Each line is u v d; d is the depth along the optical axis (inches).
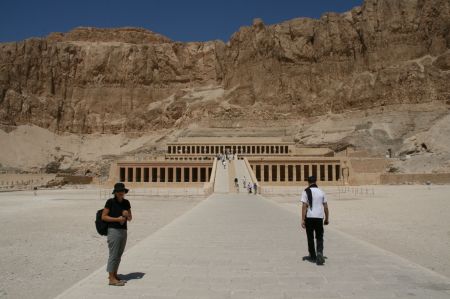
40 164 7086.6
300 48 7672.2
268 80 7598.4
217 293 457.4
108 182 3863.2
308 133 6215.6
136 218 1421.0
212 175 3105.3
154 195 2694.4
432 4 6870.1
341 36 7460.6
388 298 436.8
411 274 530.6
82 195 2800.2
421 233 1029.8
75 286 489.7
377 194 2568.9
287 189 3198.8
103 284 497.7
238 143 4987.7
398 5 7047.2
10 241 964.0
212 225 993.5
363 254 651.5
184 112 7859.3
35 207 1878.7
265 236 825.5
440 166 3956.7
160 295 452.1
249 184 2630.4
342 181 3796.8
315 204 606.5
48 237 1020.5
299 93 7372.1
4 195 2834.6
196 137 5669.3
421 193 2556.6
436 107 5944.9
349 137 5546.3
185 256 641.0
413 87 6171.3
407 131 5585.6
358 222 1242.6
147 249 694.5
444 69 6314.0
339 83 7199.8
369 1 7308.1
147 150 6663.4
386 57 6860.2
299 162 3826.3
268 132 6146.7
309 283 492.4
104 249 869.8
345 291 461.1
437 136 4726.9
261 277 519.2
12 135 7549.2
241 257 631.8
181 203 2118.6
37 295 556.1
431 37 6766.7
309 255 627.2
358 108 6437.0
